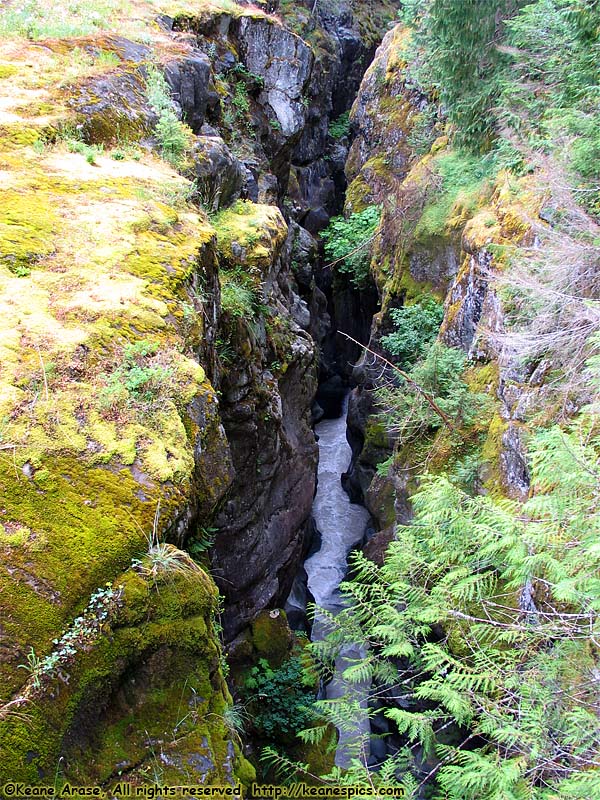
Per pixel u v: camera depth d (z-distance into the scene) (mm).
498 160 10844
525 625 5047
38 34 9773
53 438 3787
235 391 8305
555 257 6918
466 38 10898
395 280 14695
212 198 9328
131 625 3297
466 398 9430
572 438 4906
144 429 4074
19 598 3143
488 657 5000
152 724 3287
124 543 3463
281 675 8695
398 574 6199
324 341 20109
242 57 14641
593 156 6918
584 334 6383
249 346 8484
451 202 13531
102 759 3090
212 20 13633
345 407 20375
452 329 10977
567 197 6887
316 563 13227
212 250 6680
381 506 12062
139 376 4355
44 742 2879
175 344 4906
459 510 5359
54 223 5789
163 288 5391
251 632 9281
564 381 7191
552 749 4000
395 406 11000
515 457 7789
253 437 8852
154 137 8672
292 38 14938
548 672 4406
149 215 6305
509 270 8297
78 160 7191
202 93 10883
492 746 4996
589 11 7215
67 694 3027
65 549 3357
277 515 10305
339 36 24219
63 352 4367
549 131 7879
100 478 3693
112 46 9938
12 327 4500
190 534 4859
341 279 20172
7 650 2998
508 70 10586
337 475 16562
